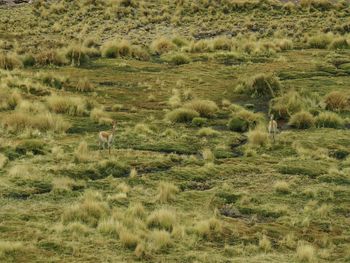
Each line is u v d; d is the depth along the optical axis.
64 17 145.88
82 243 33.28
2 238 33.12
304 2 148.50
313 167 51.84
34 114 64.56
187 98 77.50
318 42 114.69
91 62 97.50
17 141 54.88
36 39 126.62
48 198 41.59
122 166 49.41
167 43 110.19
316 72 91.75
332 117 66.88
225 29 131.25
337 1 157.00
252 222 40.09
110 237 34.72
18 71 85.38
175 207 41.41
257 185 47.28
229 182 47.72
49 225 35.75
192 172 49.12
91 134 60.47
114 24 138.38
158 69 94.81
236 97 79.06
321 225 39.94
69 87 80.88
